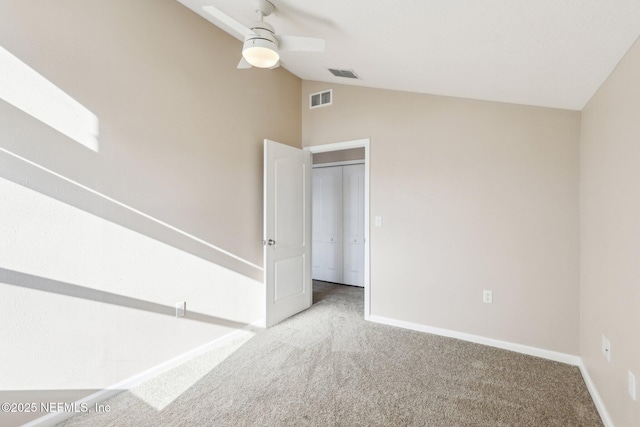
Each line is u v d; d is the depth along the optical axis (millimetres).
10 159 1642
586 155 2332
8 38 1626
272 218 3258
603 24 1370
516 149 2746
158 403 1999
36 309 1741
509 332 2787
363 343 2891
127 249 2154
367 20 1832
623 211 1598
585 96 2205
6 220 1633
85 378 1944
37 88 1729
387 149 3363
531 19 1448
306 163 3807
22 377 1694
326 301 4172
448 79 2529
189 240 2566
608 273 1827
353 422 1832
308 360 2561
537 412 1930
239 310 3043
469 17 1549
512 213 2768
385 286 3391
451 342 2922
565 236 2570
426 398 2061
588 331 2277
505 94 2564
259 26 1948
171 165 2430
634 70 1469
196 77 2629
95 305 1992
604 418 1831
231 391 2129
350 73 3035
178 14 2480
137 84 2201
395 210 3322
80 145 1906
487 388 2180
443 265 3076
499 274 2826
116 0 2078
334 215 5230
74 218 1888
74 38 1873
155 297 2324
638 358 1426
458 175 2998
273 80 3486
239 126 3055
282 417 1872
